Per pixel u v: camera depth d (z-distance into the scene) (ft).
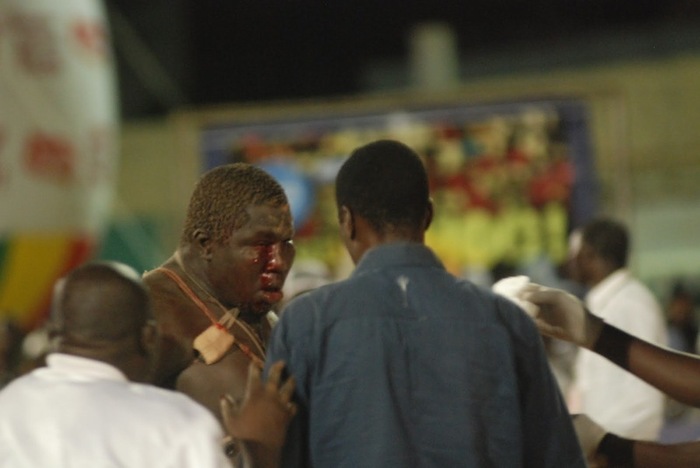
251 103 161.58
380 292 22.39
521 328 22.62
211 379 25.04
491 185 66.13
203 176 26.05
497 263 66.13
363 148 23.40
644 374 23.77
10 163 67.26
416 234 23.20
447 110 66.28
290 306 22.80
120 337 21.49
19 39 68.08
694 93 112.27
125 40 141.79
